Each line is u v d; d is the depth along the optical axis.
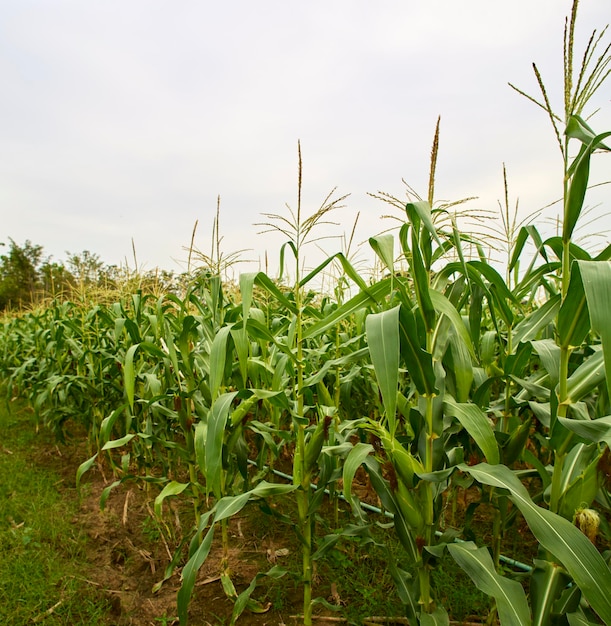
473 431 1.69
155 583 2.81
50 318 6.73
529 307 3.15
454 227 1.83
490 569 1.53
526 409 2.69
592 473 1.55
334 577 2.70
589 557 1.32
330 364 2.29
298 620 2.45
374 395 3.79
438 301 1.81
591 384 1.57
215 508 2.05
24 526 3.37
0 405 7.69
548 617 1.51
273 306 4.57
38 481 4.20
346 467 1.73
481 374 2.42
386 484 1.95
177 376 2.93
